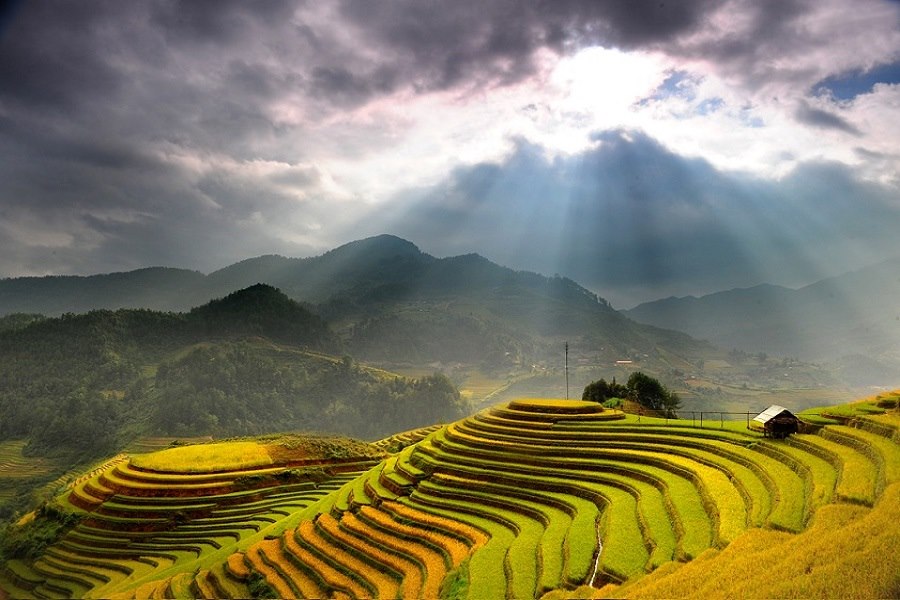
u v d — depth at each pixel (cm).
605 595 2770
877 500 3056
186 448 9475
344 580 4625
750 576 2456
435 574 4228
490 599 3453
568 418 6750
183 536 7150
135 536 7206
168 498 7912
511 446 6188
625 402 8969
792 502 3453
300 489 8569
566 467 5534
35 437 19388
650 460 5134
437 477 6056
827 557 2423
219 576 5434
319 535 5672
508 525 4806
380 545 5031
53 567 6838
